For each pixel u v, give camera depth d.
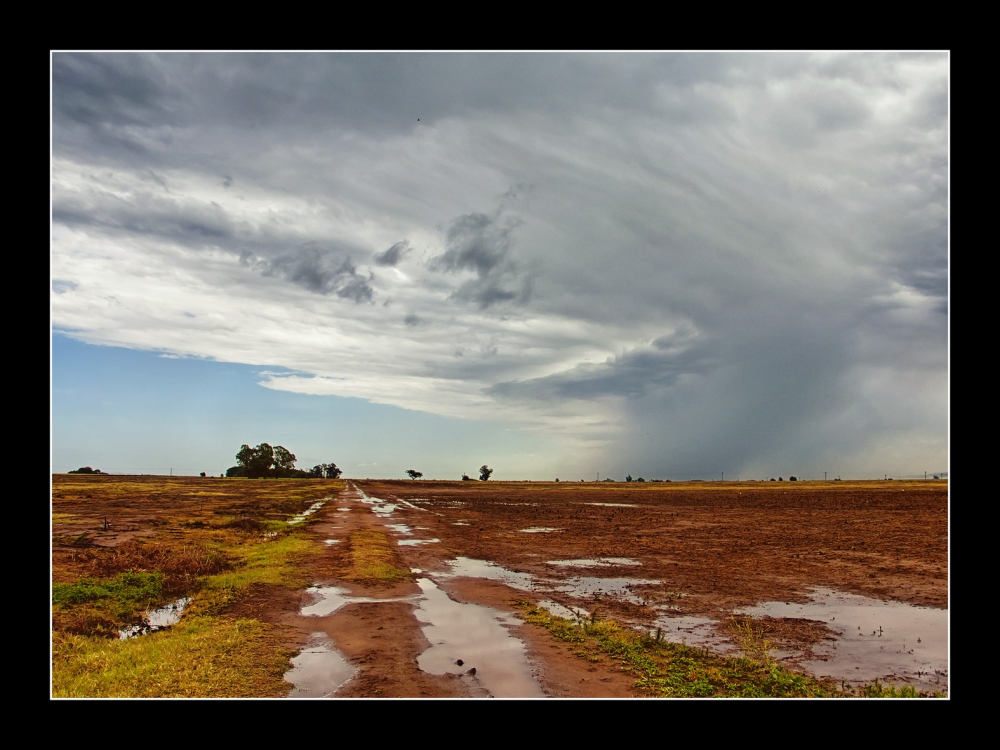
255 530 30.52
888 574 18.14
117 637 11.55
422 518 40.94
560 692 8.66
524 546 25.58
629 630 12.20
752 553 23.02
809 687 8.90
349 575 17.81
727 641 11.47
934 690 8.74
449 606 14.24
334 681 9.11
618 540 27.62
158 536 25.94
